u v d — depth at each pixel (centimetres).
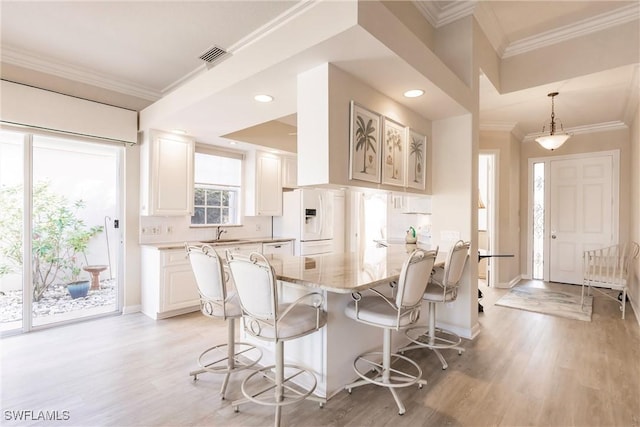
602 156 541
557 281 582
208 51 318
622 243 519
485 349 291
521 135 595
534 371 249
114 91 379
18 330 323
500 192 543
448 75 275
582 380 235
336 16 187
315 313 199
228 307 214
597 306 428
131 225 390
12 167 323
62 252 353
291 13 261
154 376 240
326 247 550
